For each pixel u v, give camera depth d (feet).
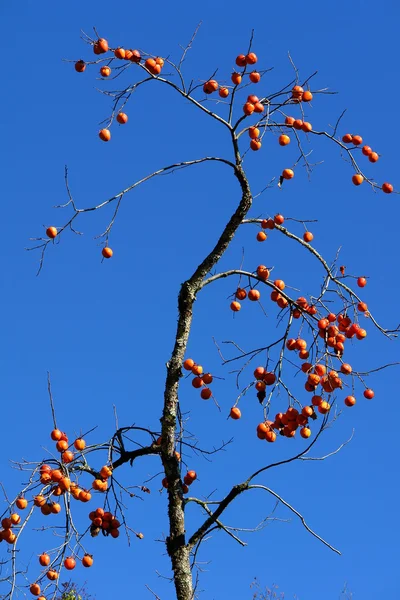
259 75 26.09
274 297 26.50
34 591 23.17
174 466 24.00
